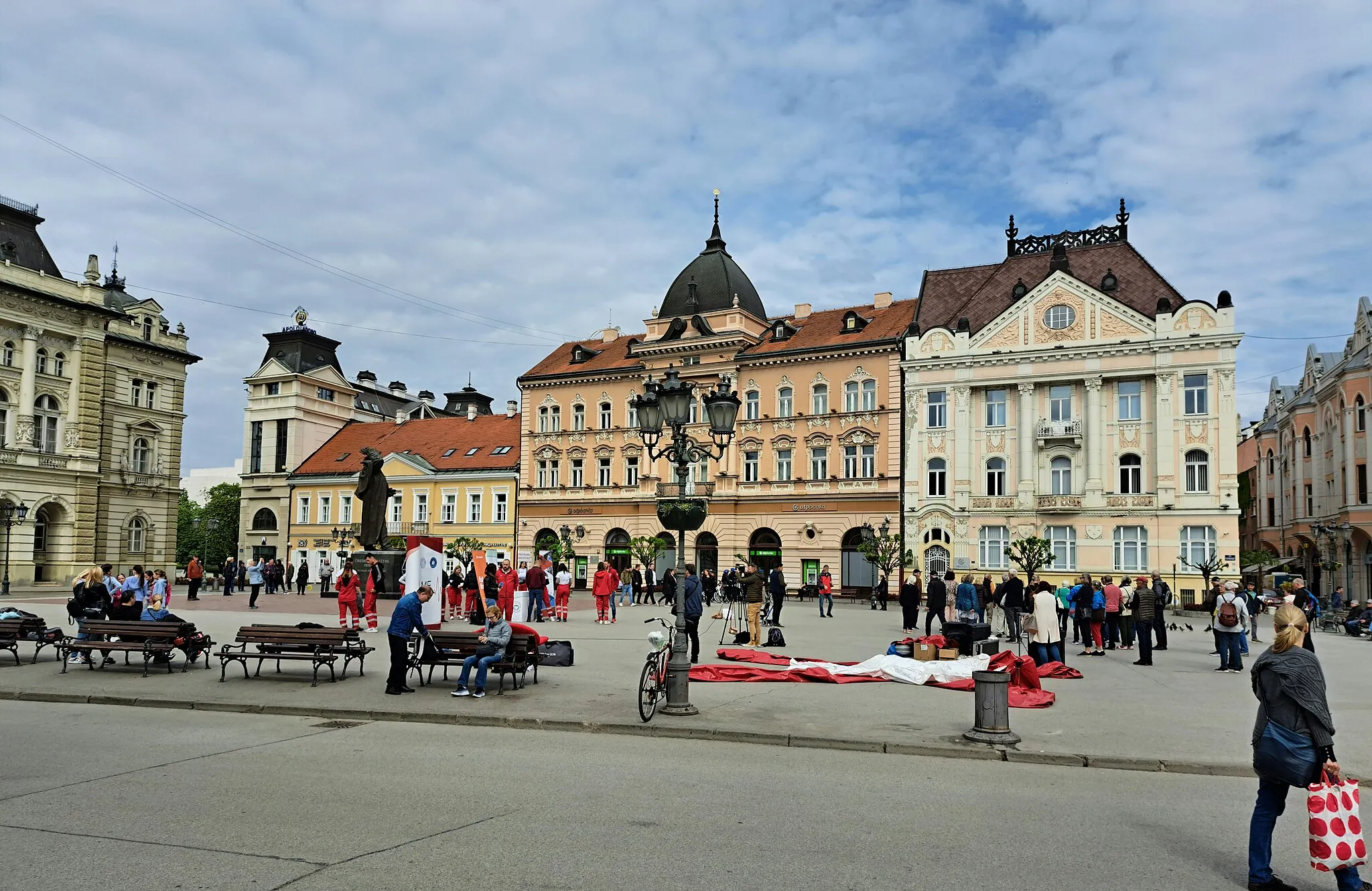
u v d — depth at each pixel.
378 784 10.91
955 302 62.69
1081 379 55.16
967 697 17.88
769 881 7.72
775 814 9.81
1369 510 58.78
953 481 57.66
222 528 111.25
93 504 65.44
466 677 17.47
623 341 74.88
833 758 12.95
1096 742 13.84
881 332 62.59
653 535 66.19
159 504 73.00
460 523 74.06
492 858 8.16
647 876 7.79
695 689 18.66
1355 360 61.94
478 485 73.81
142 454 72.19
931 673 19.70
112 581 27.58
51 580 63.28
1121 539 53.75
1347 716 16.73
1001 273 61.31
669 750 13.38
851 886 7.67
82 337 65.12
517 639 18.11
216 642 25.44
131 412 70.81
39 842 8.52
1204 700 18.11
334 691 17.94
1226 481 51.72
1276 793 7.88
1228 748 13.46
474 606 32.56
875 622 38.72
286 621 32.72
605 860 8.18
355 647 19.89
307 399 83.62
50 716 15.80
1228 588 23.36
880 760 12.88
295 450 82.44
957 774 12.08
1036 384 56.38
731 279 69.75
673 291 70.50
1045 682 20.92
